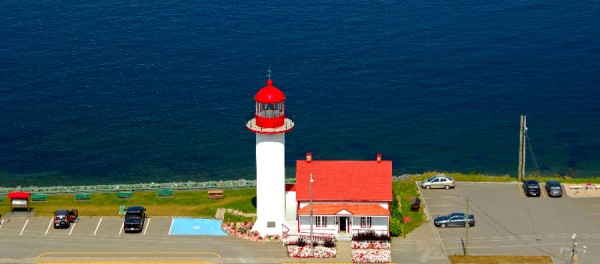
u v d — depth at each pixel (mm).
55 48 177625
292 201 97250
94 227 97438
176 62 171000
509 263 88250
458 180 112750
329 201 93750
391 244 92812
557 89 159625
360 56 172875
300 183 94750
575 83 161750
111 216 100875
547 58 172000
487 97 156625
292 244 91812
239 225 97500
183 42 180375
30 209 103250
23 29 187500
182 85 161375
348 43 179000
